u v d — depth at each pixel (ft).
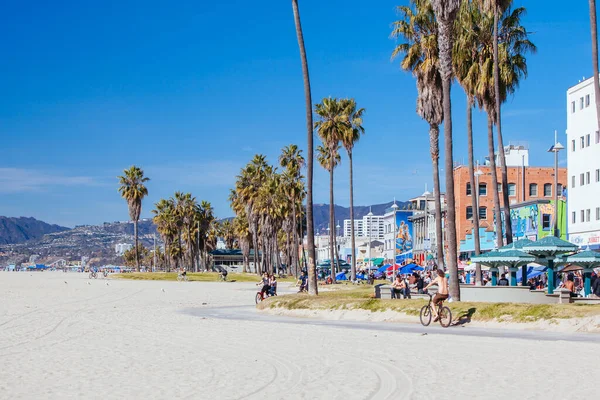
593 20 104.63
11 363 54.85
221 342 70.85
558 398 38.93
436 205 145.38
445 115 102.37
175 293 201.77
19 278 376.48
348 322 98.48
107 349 64.49
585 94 198.39
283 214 373.81
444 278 89.51
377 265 386.11
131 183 415.23
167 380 46.29
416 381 45.37
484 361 55.11
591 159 194.80
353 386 43.57
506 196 131.03
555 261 117.08
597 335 76.84
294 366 52.95
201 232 520.83
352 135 237.66
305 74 127.65
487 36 134.62
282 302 118.52
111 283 294.66
